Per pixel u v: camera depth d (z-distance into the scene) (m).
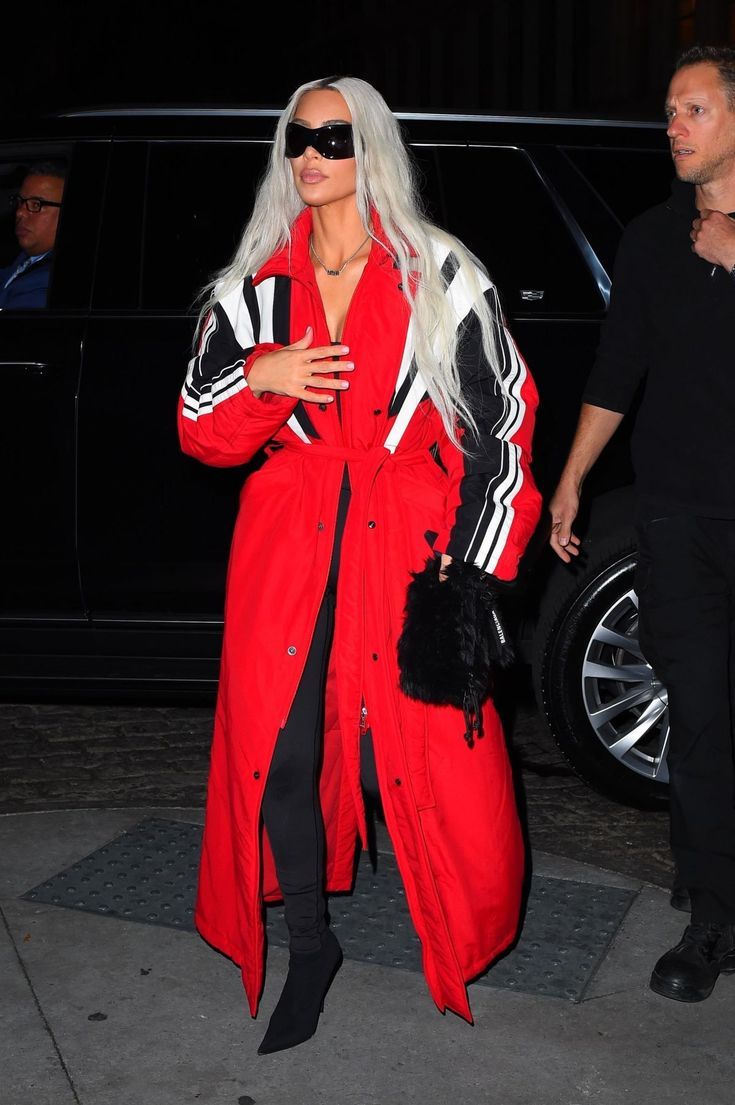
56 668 4.12
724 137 2.82
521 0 22.34
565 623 3.96
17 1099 2.62
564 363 4.00
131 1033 2.85
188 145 4.11
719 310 2.89
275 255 2.66
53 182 4.13
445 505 2.67
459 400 2.57
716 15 17.45
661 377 2.99
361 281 2.58
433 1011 2.95
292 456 2.70
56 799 4.14
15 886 3.47
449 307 2.56
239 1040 2.83
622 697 4.03
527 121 4.14
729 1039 2.87
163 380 3.94
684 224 2.94
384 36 27.30
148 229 4.04
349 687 2.68
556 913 3.38
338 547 2.66
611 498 4.00
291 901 2.83
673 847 3.09
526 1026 2.90
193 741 4.65
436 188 4.06
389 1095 2.66
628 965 3.15
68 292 4.02
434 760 2.71
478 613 2.53
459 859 2.77
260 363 2.50
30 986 3.01
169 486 3.96
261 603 2.67
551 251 4.06
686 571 3.01
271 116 4.15
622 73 19.55
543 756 4.53
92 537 3.98
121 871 3.57
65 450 3.95
